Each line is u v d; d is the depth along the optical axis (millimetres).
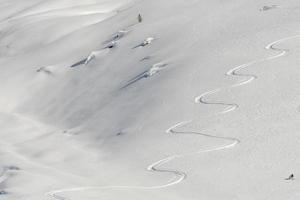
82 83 124000
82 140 100688
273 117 89438
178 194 73938
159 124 95938
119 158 88812
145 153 88000
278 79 99062
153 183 77938
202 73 106812
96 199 70562
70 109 116000
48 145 100500
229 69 105562
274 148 81812
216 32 122125
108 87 117812
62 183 76688
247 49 110750
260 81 99750
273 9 125375
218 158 82062
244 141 85125
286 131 85312
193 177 78250
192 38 122562
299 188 71750
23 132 110312
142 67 118438
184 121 94562
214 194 73188
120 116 104000
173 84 106438
